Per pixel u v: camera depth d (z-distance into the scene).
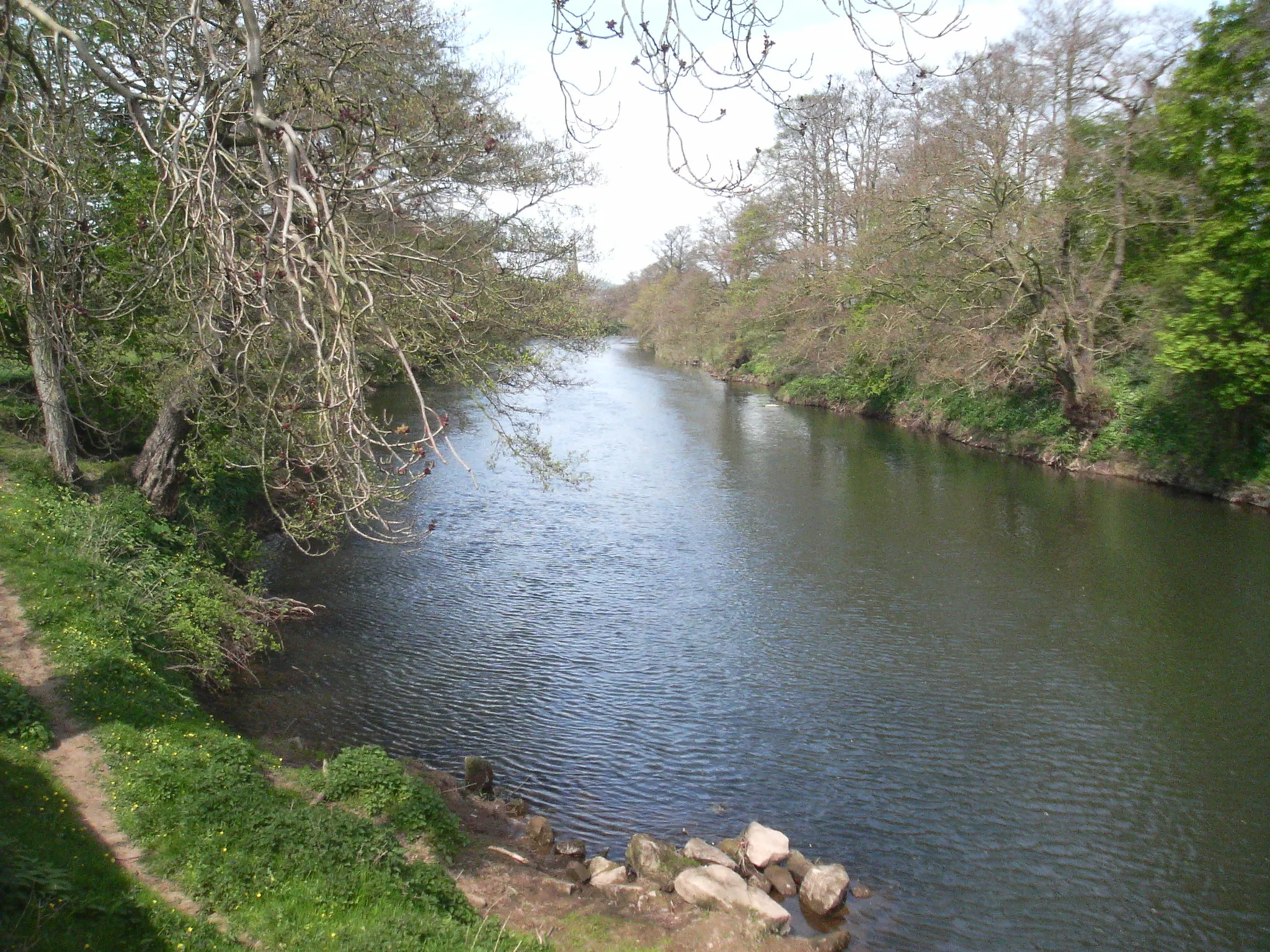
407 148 8.21
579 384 21.36
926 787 10.77
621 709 12.58
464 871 8.62
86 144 11.41
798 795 10.62
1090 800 10.49
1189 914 8.70
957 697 12.91
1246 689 12.99
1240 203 21.42
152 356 14.98
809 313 41.22
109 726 8.99
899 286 31.91
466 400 35.50
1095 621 15.45
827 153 42.12
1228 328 21.66
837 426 37.41
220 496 17.80
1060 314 26.25
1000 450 30.61
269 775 9.48
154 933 6.24
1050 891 9.02
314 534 10.47
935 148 29.89
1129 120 24.58
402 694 12.81
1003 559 18.80
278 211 5.66
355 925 6.82
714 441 33.22
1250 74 21.78
